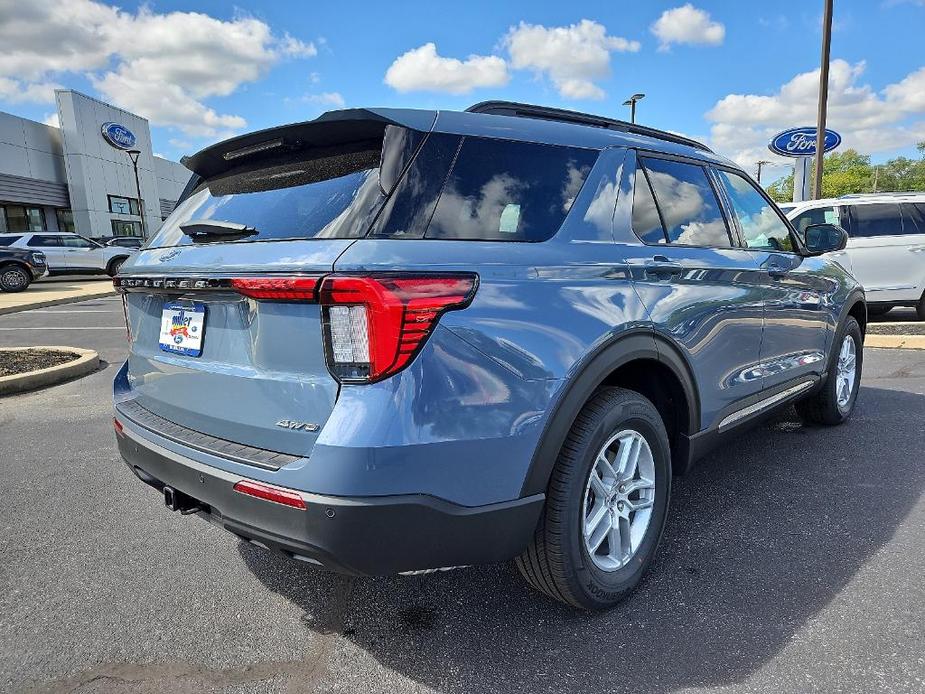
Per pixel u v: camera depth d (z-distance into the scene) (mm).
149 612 2479
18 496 3633
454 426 1824
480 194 2104
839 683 1969
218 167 2730
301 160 2312
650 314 2434
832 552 2795
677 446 2832
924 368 6332
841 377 4570
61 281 22875
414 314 1750
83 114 34500
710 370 2855
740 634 2236
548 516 2156
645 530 2551
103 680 2086
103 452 4398
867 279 8758
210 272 2031
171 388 2350
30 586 2678
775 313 3402
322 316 1774
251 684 2057
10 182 30562
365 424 1726
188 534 3156
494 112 2553
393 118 2057
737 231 3277
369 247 1805
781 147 15711
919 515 3129
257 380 1956
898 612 2334
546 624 2340
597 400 2285
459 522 1868
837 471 3742
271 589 2643
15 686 2059
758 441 4328
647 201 2691
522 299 2002
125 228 38438
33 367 6941
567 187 2369
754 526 3068
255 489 1859
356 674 2096
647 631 2275
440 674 2086
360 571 1817
